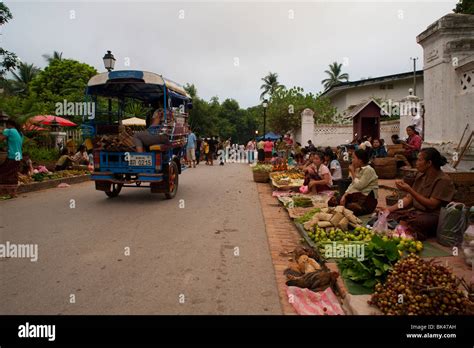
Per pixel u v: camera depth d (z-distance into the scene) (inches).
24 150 621.0
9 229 253.8
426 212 213.0
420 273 129.0
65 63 1416.1
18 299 144.7
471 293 129.9
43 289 153.9
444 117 342.0
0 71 782.5
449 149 330.3
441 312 119.3
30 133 684.7
